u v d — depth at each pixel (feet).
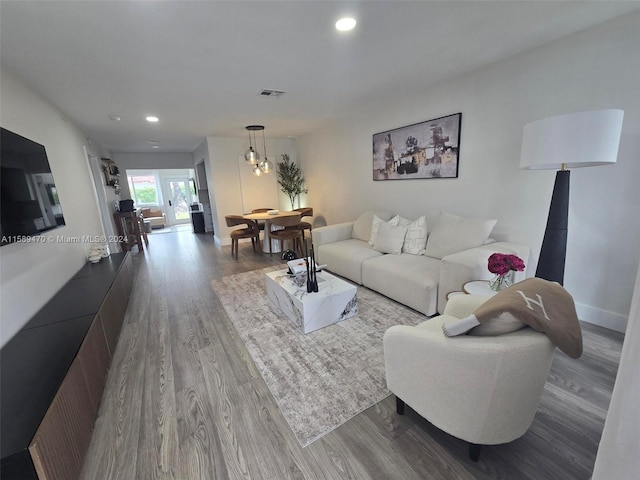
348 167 16.17
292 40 6.91
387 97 11.91
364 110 13.89
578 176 7.57
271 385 6.05
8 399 3.86
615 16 6.43
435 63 8.70
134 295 11.51
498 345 3.49
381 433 4.81
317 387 5.94
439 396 4.15
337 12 5.87
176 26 6.04
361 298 10.09
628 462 2.18
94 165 16.66
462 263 7.53
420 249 10.79
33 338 5.41
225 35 6.51
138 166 26.37
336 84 10.12
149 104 11.20
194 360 7.01
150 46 6.79
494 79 8.92
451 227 9.79
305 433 4.86
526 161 6.25
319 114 14.33
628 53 6.45
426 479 4.03
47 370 4.40
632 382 2.14
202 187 27.40
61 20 5.57
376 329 8.07
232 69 8.38
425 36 7.03
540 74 7.90
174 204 37.47
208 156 19.47
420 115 11.48
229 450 4.60
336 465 4.29
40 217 7.11
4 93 7.09
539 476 4.00
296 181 20.58
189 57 7.47
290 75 9.08
